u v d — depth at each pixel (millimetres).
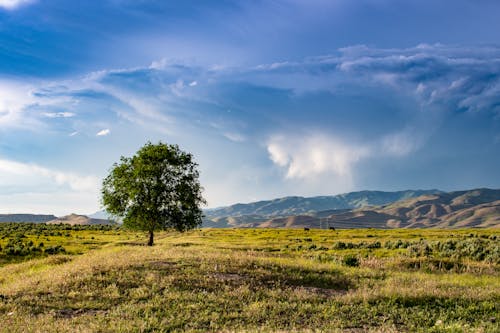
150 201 53406
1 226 106812
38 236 70750
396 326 12133
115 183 54156
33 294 15477
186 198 55031
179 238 83375
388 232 101812
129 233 97562
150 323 11859
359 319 12742
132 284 16797
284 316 12938
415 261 28562
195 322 12055
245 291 15906
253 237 85438
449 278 22109
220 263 21516
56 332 10961
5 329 11227
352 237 83188
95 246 55969
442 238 70312
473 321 12883
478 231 100188
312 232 107312
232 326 11672
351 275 21234
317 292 16797
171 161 54938
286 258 30594
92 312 13359
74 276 18125
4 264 36688
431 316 13273
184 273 18812
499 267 27453
